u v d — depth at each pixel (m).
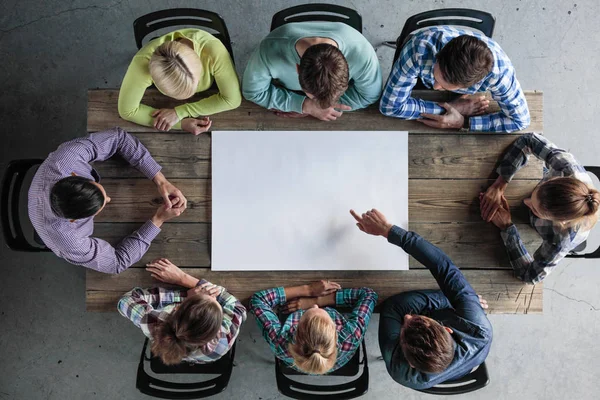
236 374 2.38
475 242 1.81
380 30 2.44
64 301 2.40
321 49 1.30
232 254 1.79
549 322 2.45
